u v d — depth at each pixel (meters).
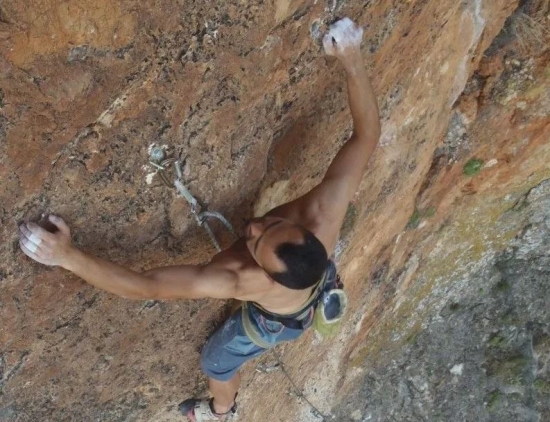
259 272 3.13
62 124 2.49
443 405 9.41
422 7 3.91
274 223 2.94
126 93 2.57
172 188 3.14
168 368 4.44
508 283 9.02
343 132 4.17
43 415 3.90
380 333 8.47
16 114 2.33
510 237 8.55
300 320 3.43
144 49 2.47
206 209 3.44
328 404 8.46
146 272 2.96
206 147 3.12
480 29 5.21
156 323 3.93
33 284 3.00
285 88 3.32
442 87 5.32
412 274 7.84
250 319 3.69
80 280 3.19
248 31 2.77
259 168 3.62
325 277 3.34
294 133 3.77
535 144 6.92
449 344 9.37
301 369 6.82
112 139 2.71
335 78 3.64
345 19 3.17
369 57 3.85
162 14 2.41
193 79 2.74
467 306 9.21
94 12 2.21
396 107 4.78
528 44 6.08
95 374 3.95
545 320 9.23
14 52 2.16
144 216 3.16
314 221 3.27
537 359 9.34
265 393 6.24
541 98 6.35
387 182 5.48
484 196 7.54
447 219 7.59
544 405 9.41
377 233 6.07
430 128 5.62
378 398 9.16
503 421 9.44
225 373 4.27
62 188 2.71
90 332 3.59
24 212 2.66
